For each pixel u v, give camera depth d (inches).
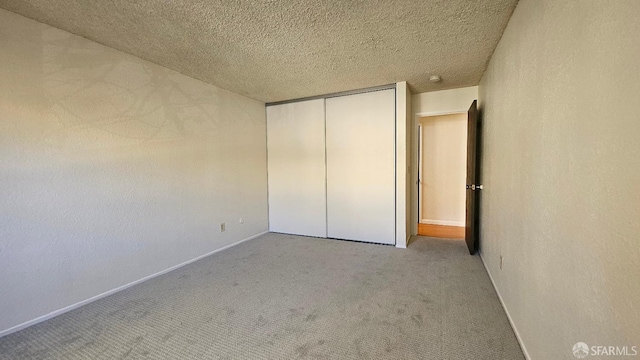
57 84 85.8
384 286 101.1
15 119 77.7
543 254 53.9
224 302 91.4
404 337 70.6
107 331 76.0
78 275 90.7
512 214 75.4
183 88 127.1
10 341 72.2
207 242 140.5
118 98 101.7
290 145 180.7
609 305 33.9
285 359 63.6
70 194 89.0
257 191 178.7
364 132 159.3
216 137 146.3
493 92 104.4
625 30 31.2
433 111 162.9
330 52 104.0
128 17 79.0
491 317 79.0
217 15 77.9
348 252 143.2
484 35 90.4
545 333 52.7
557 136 48.6
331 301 90.7
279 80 137.6
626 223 31.0
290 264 126.4
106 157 98.4
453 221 209.6
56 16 78.6
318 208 175.0
